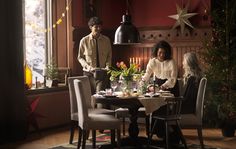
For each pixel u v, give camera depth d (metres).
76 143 6.11
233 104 6.60
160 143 5.87
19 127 6.36
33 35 7.29
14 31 6.26
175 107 5.28
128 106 5.84
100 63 7.13
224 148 5.69
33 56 7.31
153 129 5.52
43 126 7.10
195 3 7.95
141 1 8.45
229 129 6.45
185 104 5.40
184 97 5.42
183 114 5.42
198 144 5.92
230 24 6.85
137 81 5.76
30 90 6.75
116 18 8.60
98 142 6.12
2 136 6.18
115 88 5.80
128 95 5.43
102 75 6.80
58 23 7.51
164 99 5.26
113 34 8.60
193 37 7.97
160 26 8.27
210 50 6.94
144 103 5.22
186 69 5.74
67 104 7.64
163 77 6.01
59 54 7.73
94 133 5.69
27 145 6.02
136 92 5.68
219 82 6.80
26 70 6.86
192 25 7.98
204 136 6.54
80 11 7.91
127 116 6.42
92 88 6.84
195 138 6.36
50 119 7.25
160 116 5.30
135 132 5.86
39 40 7.41
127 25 6.00
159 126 5.78
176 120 5.23
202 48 7.26
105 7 8.41
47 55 7.57
